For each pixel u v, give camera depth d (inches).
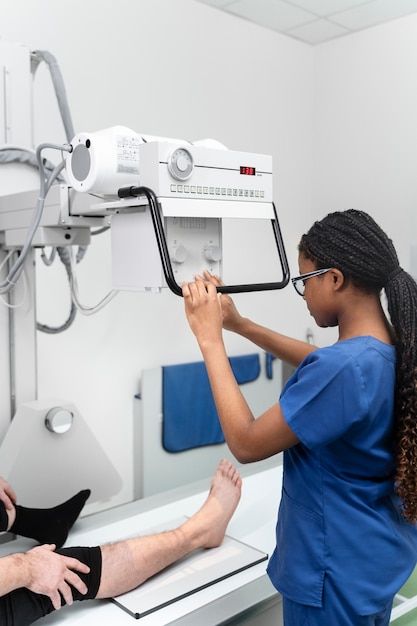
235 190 54.5
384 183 129.8
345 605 44.4
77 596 56.6
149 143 50.1
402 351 43.6
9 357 78.7
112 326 113.0
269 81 132.6
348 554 44.4
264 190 56.8
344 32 133.2
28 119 75.2
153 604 57.4
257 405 135.6
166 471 121.3
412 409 43.0
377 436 44.1
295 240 142.4
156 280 52.6
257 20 127.2
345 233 44.7
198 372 124.1
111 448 115.4
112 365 113.7
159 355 120.9
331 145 139.4
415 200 124.5
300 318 145.4
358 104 133.2
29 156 73.5
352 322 46.2
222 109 124.7
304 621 46.1
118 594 59.1
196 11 118.3
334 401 42.0
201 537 66.7
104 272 111.0
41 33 97.9
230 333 130.7
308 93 141.3
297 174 140.8
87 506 112.4
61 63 100.7
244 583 62.1
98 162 53.4
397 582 45.6
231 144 127.0
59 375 106.3
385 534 44.8
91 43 104.0
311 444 42.5
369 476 45.4
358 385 42.0
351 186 136.3
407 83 123.7
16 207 69.4
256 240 134.0
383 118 128.6
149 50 112.0
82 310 72.0
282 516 48.7
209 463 128.6
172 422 120.0
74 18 101.7
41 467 74.9
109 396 114.0
